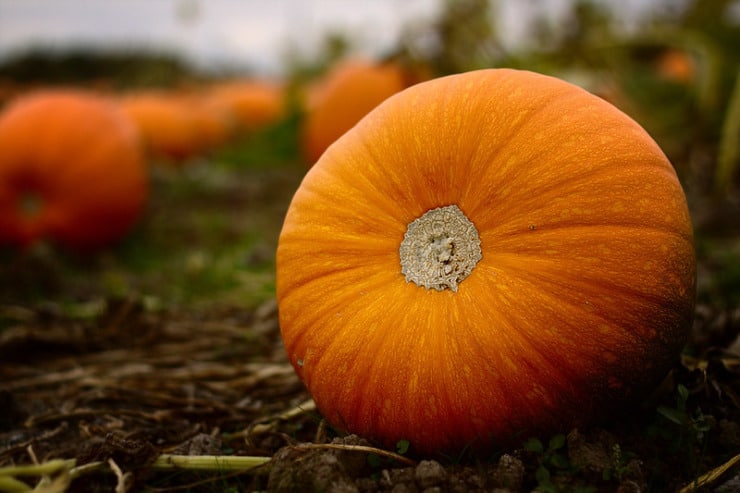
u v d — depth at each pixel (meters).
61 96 1.59
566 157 0.58
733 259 1.13
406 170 0.62
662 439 0.62
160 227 1.87
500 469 0.57
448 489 0.57
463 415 0.58
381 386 0.59
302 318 0.63
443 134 0.61
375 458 0.60
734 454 0.61
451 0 1.75
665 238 0.58
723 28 2.44
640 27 2.08
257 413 0.78
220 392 0.84
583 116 0.60
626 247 0.57
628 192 0.58
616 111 0.62
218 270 1.40
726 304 0.86
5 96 3.59
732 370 0.70
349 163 0.64
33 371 0.92
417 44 1.78
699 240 1.32
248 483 0.64
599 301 0.57
